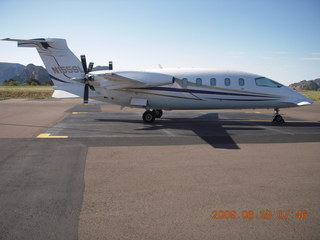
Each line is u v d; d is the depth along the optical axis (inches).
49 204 196.1
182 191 221.9
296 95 613.6
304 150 362.3
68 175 257.4
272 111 948.0
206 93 608.4
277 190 225.5
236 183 240.5
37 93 2107.5
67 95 662.5
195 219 176.6
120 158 316.2
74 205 195.0
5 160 305.7
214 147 376.2
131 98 622.5
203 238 154.9
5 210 186.7
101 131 499.8
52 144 386.9
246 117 755.4
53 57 671.8
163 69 635.5
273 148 373.4
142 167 283.6
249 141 419.5
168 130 518.9
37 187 227.6
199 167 285.1
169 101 614.5
